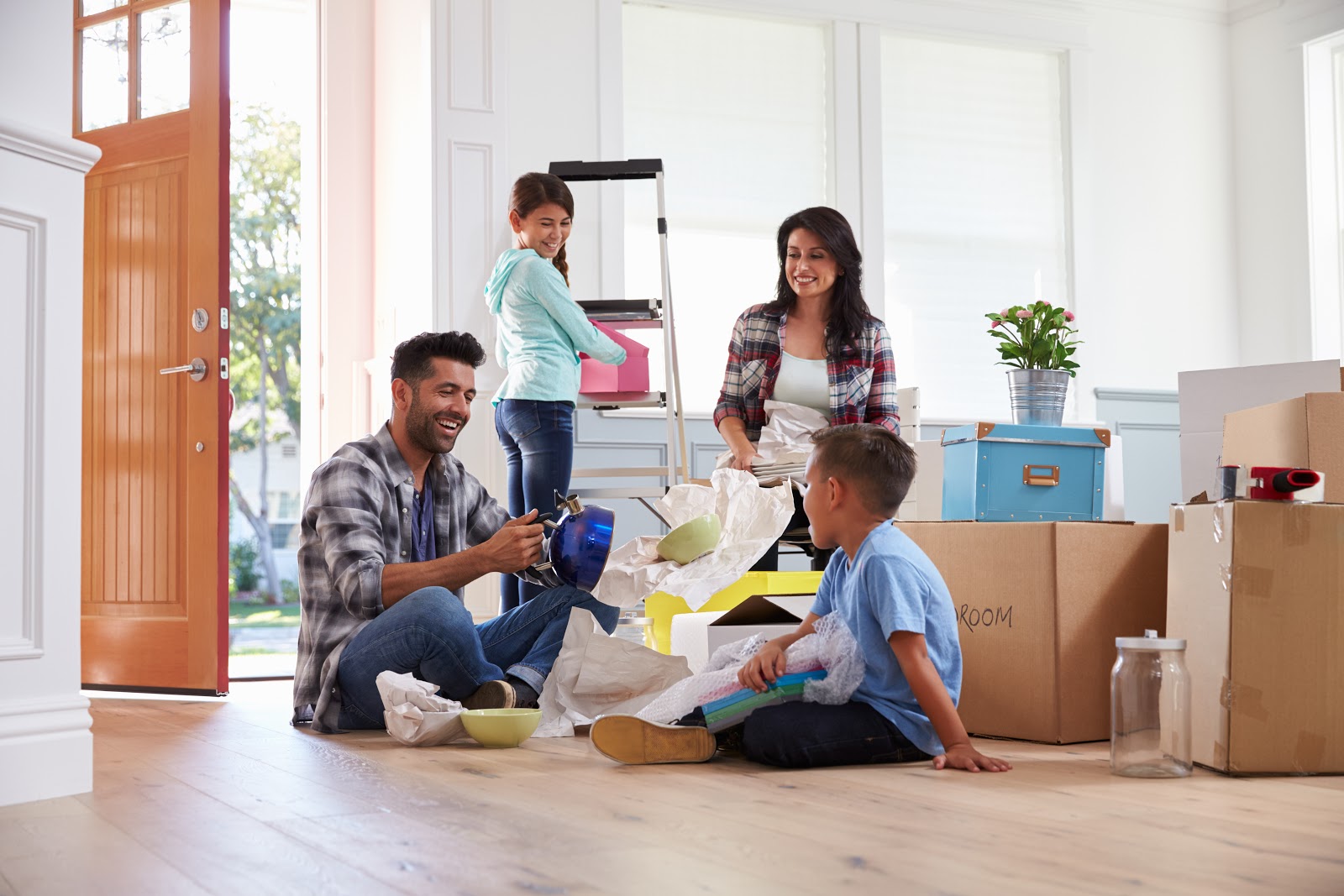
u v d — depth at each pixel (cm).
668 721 214
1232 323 603
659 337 506
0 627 170
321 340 540
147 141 381
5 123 173
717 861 127
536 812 156
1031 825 147
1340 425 223
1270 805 162
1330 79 583
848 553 215
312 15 545
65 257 183
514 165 479
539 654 255
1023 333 360
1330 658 195
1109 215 583
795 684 204
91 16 396
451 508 274
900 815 154
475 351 267
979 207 564
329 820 152
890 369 329
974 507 305
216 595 359
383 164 530
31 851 135
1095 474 311
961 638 254
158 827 148
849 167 535
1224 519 197
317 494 256
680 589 248
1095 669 238
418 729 225
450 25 464
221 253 366
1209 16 607
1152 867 123
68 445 181
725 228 520
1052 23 574
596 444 484
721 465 328
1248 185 602
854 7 539
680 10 518
